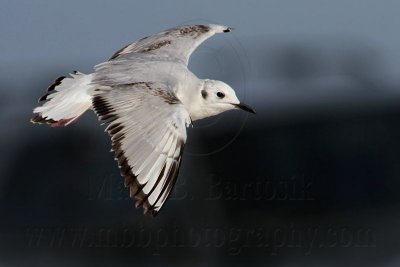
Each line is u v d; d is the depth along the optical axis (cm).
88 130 1989
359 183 2002
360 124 2102
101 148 1978
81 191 1919
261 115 2045
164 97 827
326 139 2039
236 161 1902
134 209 1861
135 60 955
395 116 2106
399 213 1931
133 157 783
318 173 1998
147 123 795
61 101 951
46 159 1984
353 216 1928
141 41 1073
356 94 2175
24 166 2005
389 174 2022
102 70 926
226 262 1812
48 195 1933
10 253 1861
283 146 2000
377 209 1955
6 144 2022
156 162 785
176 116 802
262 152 1956
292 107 2097
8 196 1936
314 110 2102
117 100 824
